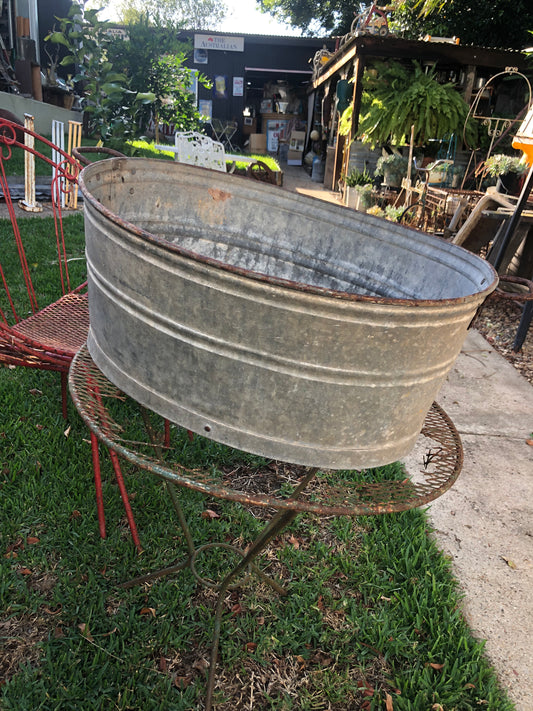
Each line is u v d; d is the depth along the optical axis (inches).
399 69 350.3
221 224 63.9
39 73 460.4
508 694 60.9
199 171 59.8
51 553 72.7
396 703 59.1
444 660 63.8
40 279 160.7
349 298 34.1
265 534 56.1
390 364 38.4
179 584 71.2
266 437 39.9
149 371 42.1
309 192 431.8
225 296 35.9
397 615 69.8
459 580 76.3
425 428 59.3
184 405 41.2
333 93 506.3
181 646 63.6
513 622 70.4
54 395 106.1
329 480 94.3
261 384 38.0
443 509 90.8
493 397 131.3
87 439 94.3
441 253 55.1
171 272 37.1
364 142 355.3
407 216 236.5
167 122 474.0
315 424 39.4
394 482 49.8
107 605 67.2
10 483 82.8
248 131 740.7
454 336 41.8
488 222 167.9
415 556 77.2
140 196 56.4
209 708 57.0
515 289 168.6
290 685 60.9
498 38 493.7
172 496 65.5
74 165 105.7
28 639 61.8
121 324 42.6
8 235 203.6
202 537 78.2
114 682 58.5
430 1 426.6
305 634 66.0
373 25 353.4
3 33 475.2
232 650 63.4
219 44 669.9
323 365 37.0
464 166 353.1
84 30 375.2
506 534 86.4
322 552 78.5
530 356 157.4
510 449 109.9
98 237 41.9
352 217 61.5
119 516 79.6
